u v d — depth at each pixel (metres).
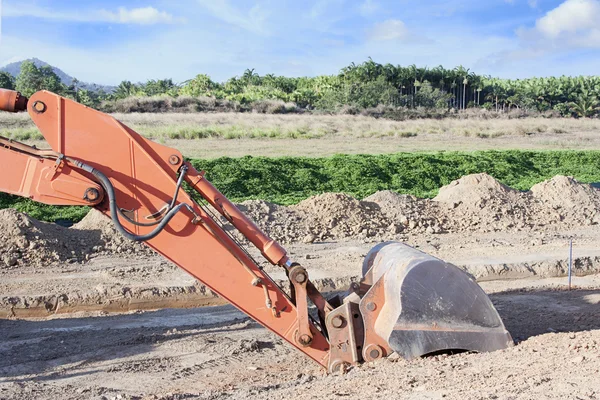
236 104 63.44
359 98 78.31
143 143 5.88
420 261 6.08
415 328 6.00
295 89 99.81
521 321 8.55
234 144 36.91
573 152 35.06
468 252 13.72
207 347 7.95
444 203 18.06
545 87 112.94
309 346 6.17
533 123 61.41
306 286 6.33
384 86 84.56
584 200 19.02
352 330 6.17
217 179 22.75
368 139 44.28
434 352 6.20
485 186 18.75
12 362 7.41
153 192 5.83
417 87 103.50
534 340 6.46
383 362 6.07
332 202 16.67
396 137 46.53
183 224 5.84
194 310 10.19
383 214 16.94
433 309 6.04
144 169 5.81
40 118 5.65
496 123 59.34
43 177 5.63
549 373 5.06
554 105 108.88
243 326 9.06
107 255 12.92
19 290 10.20
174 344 8.12
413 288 6.00
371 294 6.18
